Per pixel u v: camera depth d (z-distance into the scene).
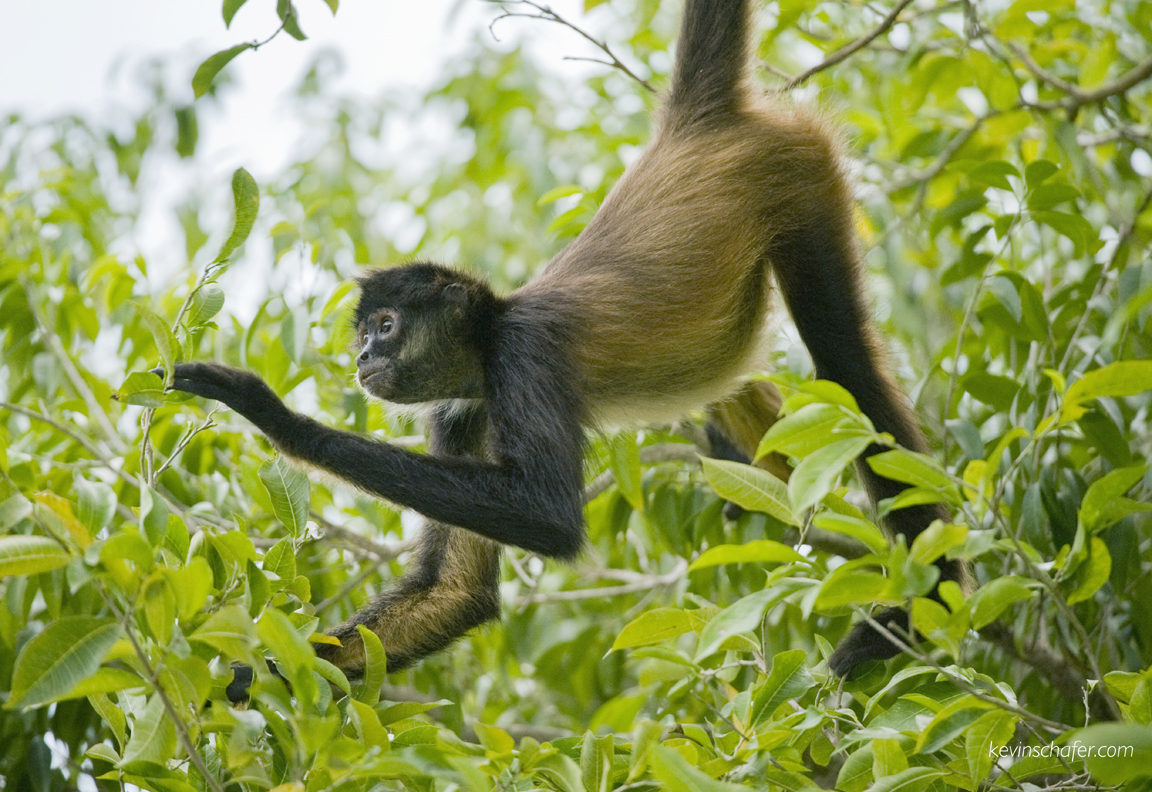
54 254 13.77
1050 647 11.74
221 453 12.62
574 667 13.98
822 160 11.89
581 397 10.77
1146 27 14.24
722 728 7.79
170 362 8.05
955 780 7.07
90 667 6.00
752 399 12.80
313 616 8.12
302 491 8.31
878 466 6.70
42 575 10.49
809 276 11.69
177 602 6.45
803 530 7.07
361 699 7.98
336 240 15.17
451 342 11.59
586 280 11.23
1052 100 14.16
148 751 6.69
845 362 11.56
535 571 14.35
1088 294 11.98
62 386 13.38
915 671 7.21
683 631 7.78
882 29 11.82
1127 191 14.30
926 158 14.54
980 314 11.68
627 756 7.32
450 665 14.37
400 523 13.44
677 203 11.55
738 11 12.10
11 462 10.35
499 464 10.12
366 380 11.79
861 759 7.11
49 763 11.25
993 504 7.28
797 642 13.20
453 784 6.64
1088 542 7.37
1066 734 6.26
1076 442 12.05
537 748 6.84
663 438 14.37
